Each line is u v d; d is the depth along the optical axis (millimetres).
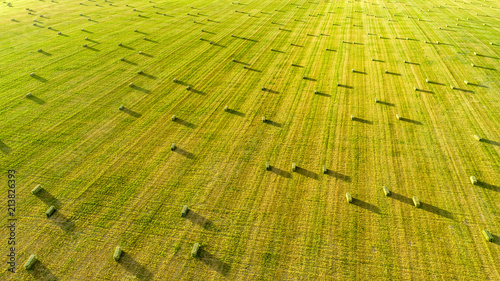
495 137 19359
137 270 12141
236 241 13273
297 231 13672
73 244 13055
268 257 12625
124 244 13109
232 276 11945
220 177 16609
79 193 15469
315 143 19141
